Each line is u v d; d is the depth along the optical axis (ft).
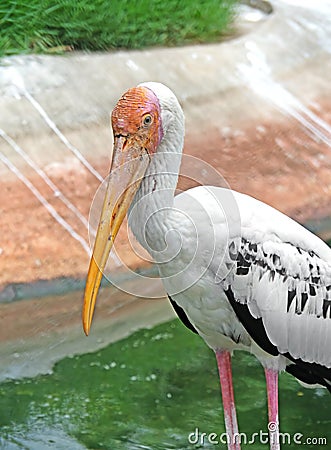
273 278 24.45
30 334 33.17
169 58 43.42
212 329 25.29
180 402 30.89
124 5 45.65
